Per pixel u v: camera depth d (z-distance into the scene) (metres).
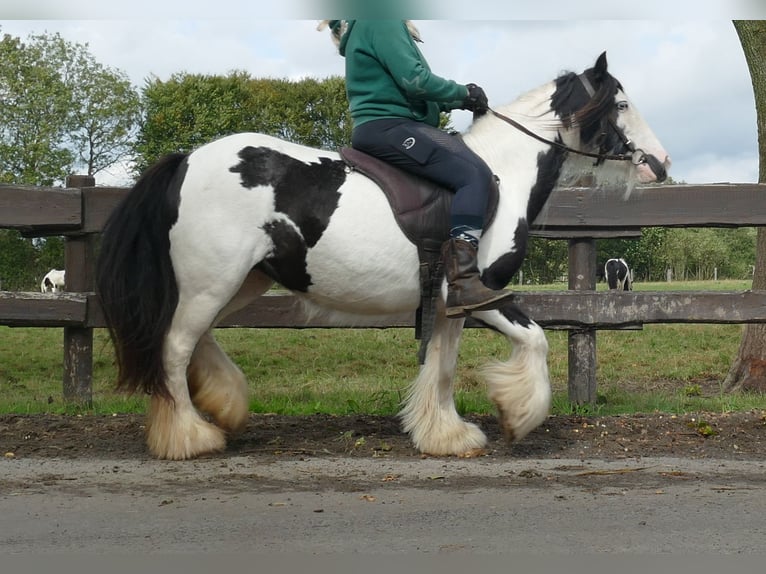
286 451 5.53
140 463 5.17
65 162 44.66
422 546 3.68
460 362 12.23
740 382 9.51
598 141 5.78
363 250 5.18
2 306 7.22
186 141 46.22
